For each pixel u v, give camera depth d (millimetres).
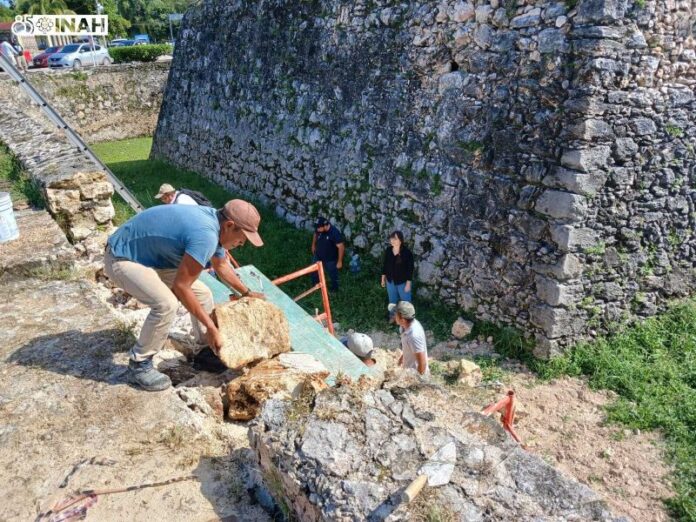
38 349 3850
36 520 2555
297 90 11875
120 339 3965
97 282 5906
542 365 7035
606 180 6715
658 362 6883
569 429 6031
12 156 8539
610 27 6250
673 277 7504
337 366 4281
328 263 9062
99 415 3207
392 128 9352
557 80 6688
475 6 7672
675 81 6816
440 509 2221
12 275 5062
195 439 3119
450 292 8406
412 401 2812
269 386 3537
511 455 2516
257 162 13547
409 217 9078
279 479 2543
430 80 8570
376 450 2490
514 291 7426
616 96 6492
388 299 8875
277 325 4031
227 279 3973
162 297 3207
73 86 22281
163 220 3104
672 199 7184
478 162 7762
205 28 15852
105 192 6824
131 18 55469
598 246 6898
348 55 10305
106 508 2643
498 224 7547
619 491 5199
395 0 9148
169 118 18438
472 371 6898
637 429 5965
